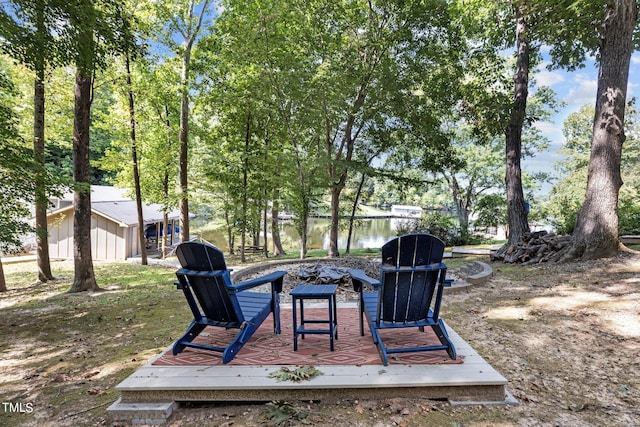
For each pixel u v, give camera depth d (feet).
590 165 24.84
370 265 24.94
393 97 39.04
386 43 37.86
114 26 19.40
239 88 39.34
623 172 74.33
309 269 23.35
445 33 38.42
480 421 7.44
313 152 44.93
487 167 69.41
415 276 9.18
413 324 9.59
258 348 10.30
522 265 27.27
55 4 16.42
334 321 11.02
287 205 51.55
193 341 10.93
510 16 31.12
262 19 35.17
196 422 7.67
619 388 8.90
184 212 42.11
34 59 17.88
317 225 127.54
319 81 35.73
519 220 32.53
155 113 45.01
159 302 21.86
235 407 8.18
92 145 78.28
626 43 23.02
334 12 36.86
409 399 8.21
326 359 9.44
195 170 51.88
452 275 25.45
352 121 41.42
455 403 8.09
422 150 48.52
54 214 55.47
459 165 46.11
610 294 17.22
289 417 7.57
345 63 37.83
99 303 22.38
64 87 33.01
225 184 51.37
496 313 15.79
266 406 8.11
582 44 34.17
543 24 26.07
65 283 32.09
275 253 59.93
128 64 36.14
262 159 47.62
